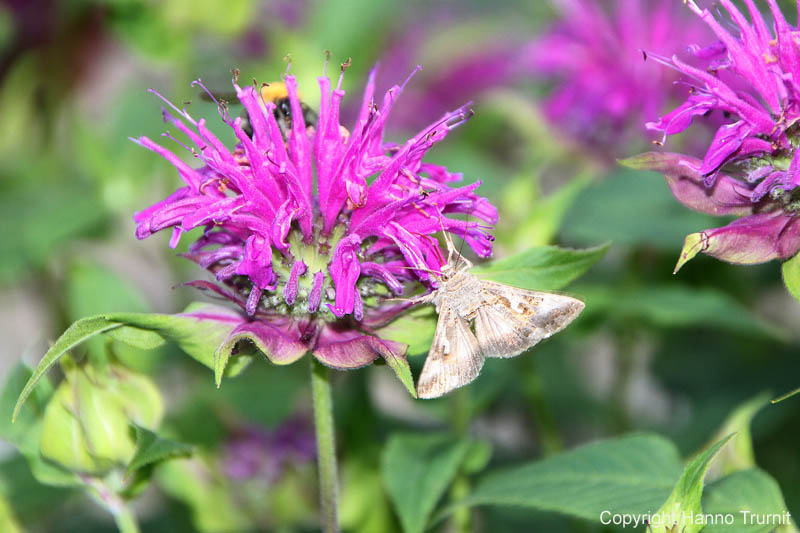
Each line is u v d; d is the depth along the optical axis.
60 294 0.53
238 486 0.47
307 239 0.38
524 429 0.54
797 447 0.51
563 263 0.39
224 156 0.38
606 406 0.53
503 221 0.44
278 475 0.47
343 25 0.52
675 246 0.46
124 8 0.50
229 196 0.38
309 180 0.38
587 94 0.48
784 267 0.37
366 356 0.37
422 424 0.50
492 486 0.40
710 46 0.38
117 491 0.40
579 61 0.49
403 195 0.38
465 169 0.49
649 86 0.48
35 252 0.50
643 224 0.46
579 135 0.49
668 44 0.48
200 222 0.37
